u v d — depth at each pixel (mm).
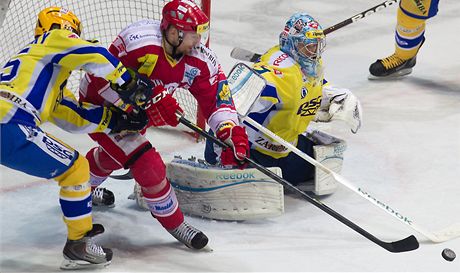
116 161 12367
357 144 17594
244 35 25922
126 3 24656
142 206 14273
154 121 11836
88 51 10828
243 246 12766
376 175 15930
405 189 15227
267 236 13172
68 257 11648
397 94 21016
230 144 12195
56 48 10883
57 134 18016
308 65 13867
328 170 13023
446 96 20812
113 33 22906
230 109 12477
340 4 29469
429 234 12852
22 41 21172
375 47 25141
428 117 19250
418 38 21688
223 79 12477
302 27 13734
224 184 13484
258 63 14234
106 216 13992
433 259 12250
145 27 11906
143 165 12164
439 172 15992
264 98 13742
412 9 21172
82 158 11422
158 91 11586
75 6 24359
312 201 12312
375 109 19891
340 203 14625
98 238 13039
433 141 17672
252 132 14281
